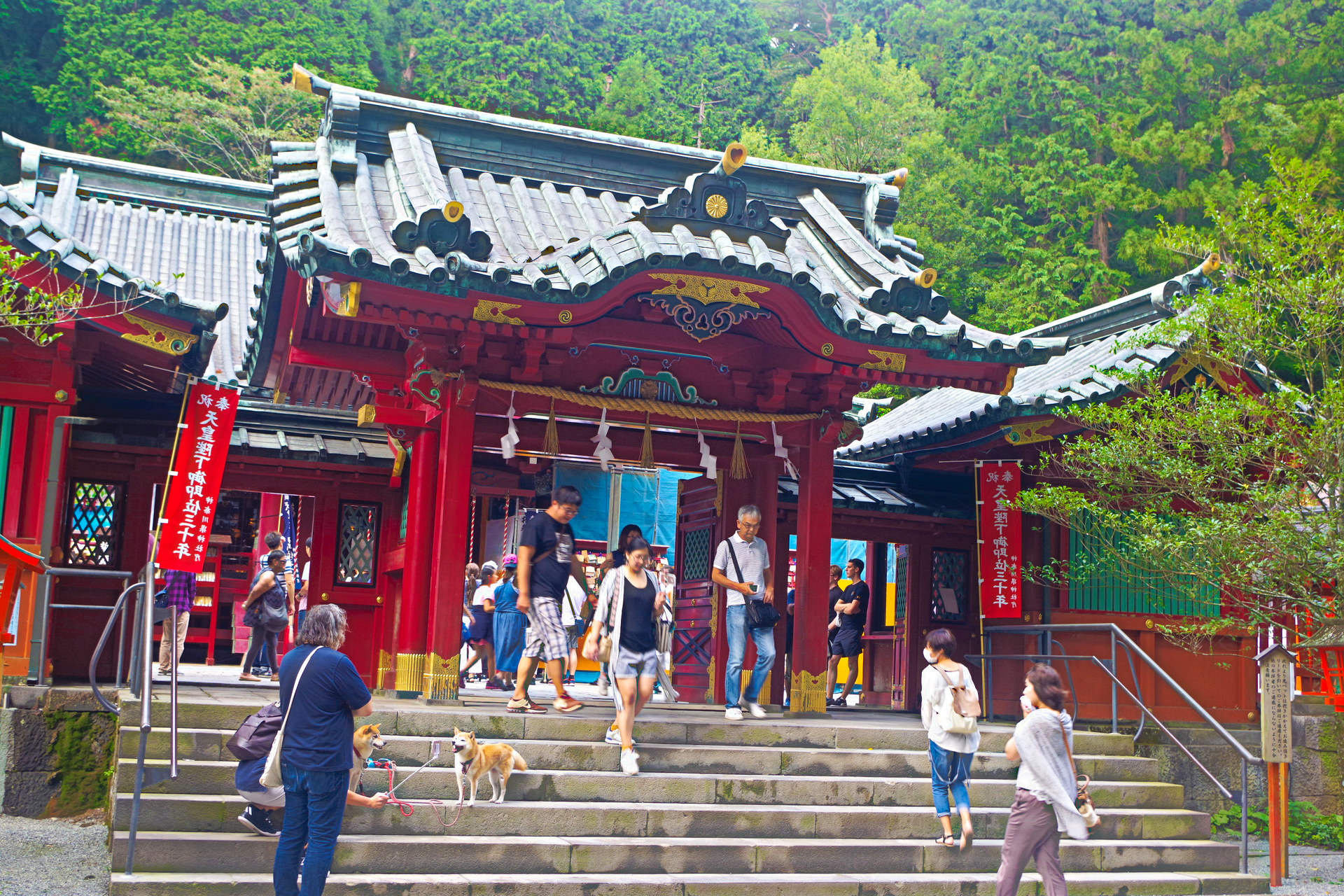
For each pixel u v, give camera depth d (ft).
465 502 31.71
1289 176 33.63
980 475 40.57
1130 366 37.58
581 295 28.94
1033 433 39.19
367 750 22.39
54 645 35.83
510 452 32.76
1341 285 32.04
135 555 37.29
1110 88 129.80
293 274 32.45
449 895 20.97
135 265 47.47
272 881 20.03
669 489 58.39
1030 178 122.31
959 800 25.26
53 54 130.72
